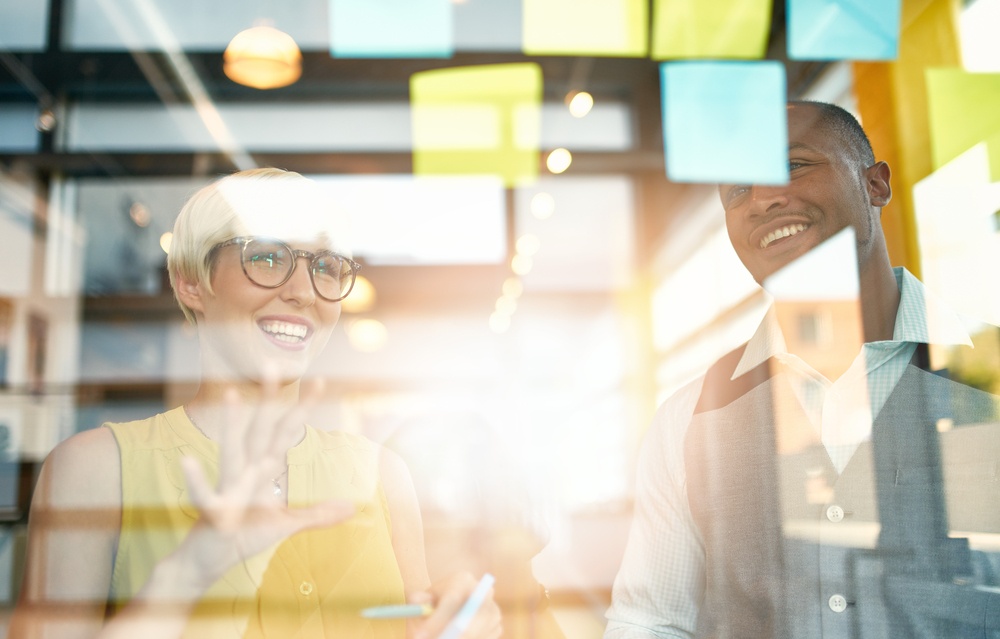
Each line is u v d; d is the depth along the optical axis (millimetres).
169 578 741
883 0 1427
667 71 2721
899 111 1353
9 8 3746
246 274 911
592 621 1103
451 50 3992
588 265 4945
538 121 4375
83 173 4629
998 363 1127
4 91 4250
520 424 1188
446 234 5086
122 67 4129
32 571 786
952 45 1382
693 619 1178
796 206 1234
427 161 4750
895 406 1110
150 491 804
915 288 1199
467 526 1040
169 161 4613
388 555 926
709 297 1612
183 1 3672
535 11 3420
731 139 1358
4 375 4230
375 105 4316
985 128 1332
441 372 1125
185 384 939
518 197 4910
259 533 781
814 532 1093
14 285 4488
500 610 1027
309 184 986
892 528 1062
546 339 5230
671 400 1297
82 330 4449
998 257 1234
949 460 1079
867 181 1249
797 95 1582
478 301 5250
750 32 1737
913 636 1022
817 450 1127
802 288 1215
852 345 1163
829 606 1061
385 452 1031
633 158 3973
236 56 4027
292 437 825
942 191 1268
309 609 805
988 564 1037
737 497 1149
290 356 930
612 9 3346
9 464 2127
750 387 1204
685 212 2438
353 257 999
